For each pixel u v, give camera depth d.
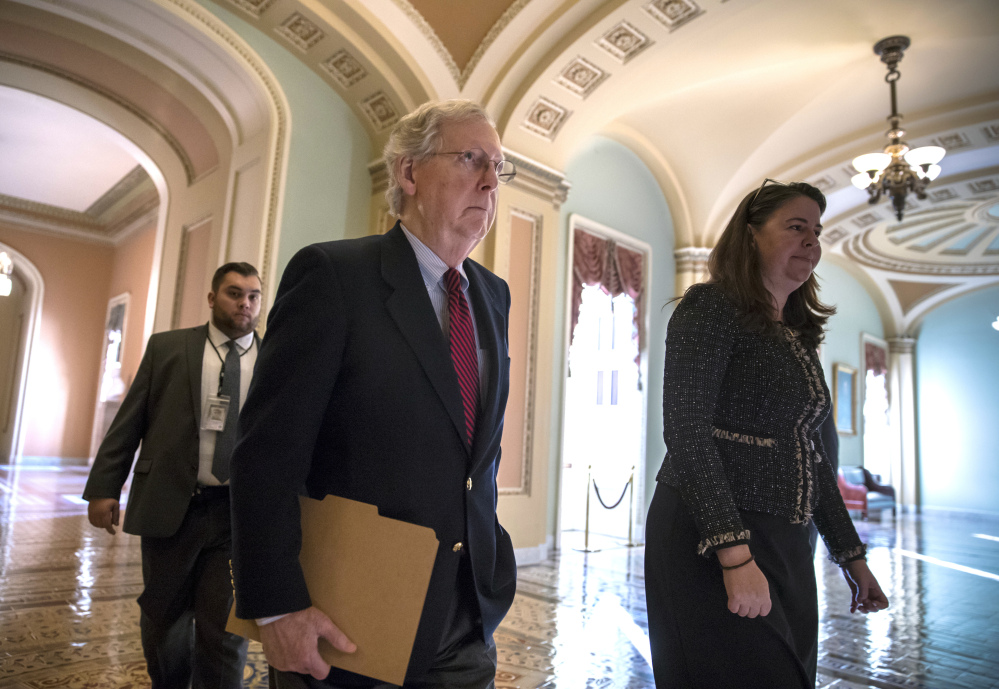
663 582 1.44
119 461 2.33
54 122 9.49
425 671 1.15
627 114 7.77
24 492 9.03
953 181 8.91
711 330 1.47
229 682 2.09
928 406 15.48
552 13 5.78
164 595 2.14
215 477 2.22
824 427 1.98
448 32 5.91
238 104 6.11
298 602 1.01
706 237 9.05
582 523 8.74
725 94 7.34
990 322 14.73
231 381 2.35
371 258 1.28
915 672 3.54
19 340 13.61
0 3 5.50
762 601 1.26
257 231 5.72
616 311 8.84
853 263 13.84
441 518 1.19
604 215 8.09
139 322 12.33
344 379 1.18
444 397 1.22
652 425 8.48
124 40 5.66
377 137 6.54
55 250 13.59
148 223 12.46
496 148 1.37
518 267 6.46
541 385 6.49
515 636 3.82
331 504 1.12
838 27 6.11
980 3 5.74
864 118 7.77
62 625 3.53
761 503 1.44
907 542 9.48
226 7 5.60
